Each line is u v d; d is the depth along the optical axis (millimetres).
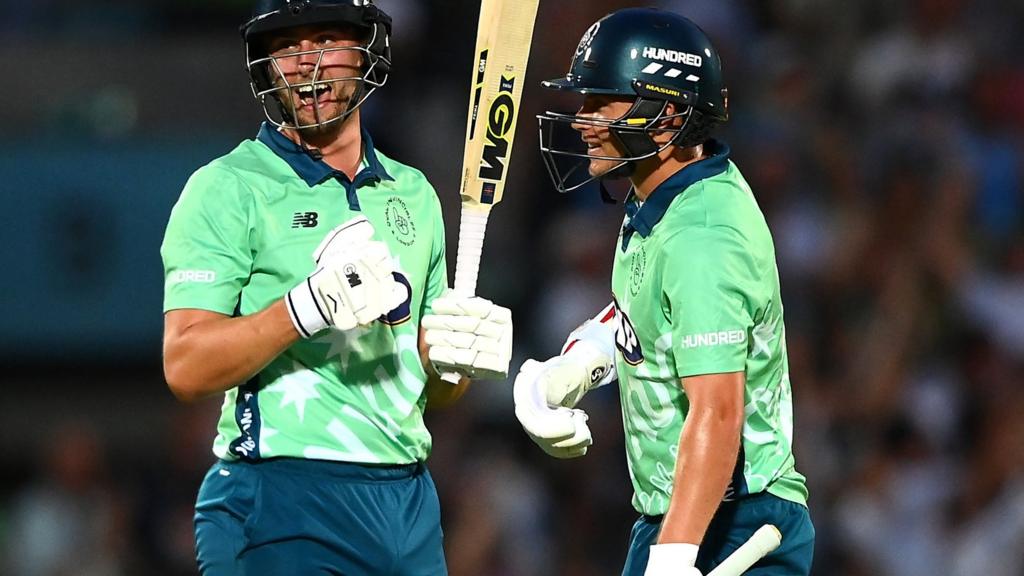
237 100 36812
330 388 15570
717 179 15625
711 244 15016
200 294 15148
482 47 15992
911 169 34750
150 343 35031
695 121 15750
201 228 15305
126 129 36312
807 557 16328
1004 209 35750
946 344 32500
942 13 37812
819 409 31172
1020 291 33781
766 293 15305
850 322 33000
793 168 35625
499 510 30906
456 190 36312
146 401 35531
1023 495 28859
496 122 16031
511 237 36594
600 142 15953
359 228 14883
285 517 15445
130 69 36688
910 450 30375
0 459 35375
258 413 15539
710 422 14719
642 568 16297
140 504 33312
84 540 32625
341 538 15570
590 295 33875
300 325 14672
